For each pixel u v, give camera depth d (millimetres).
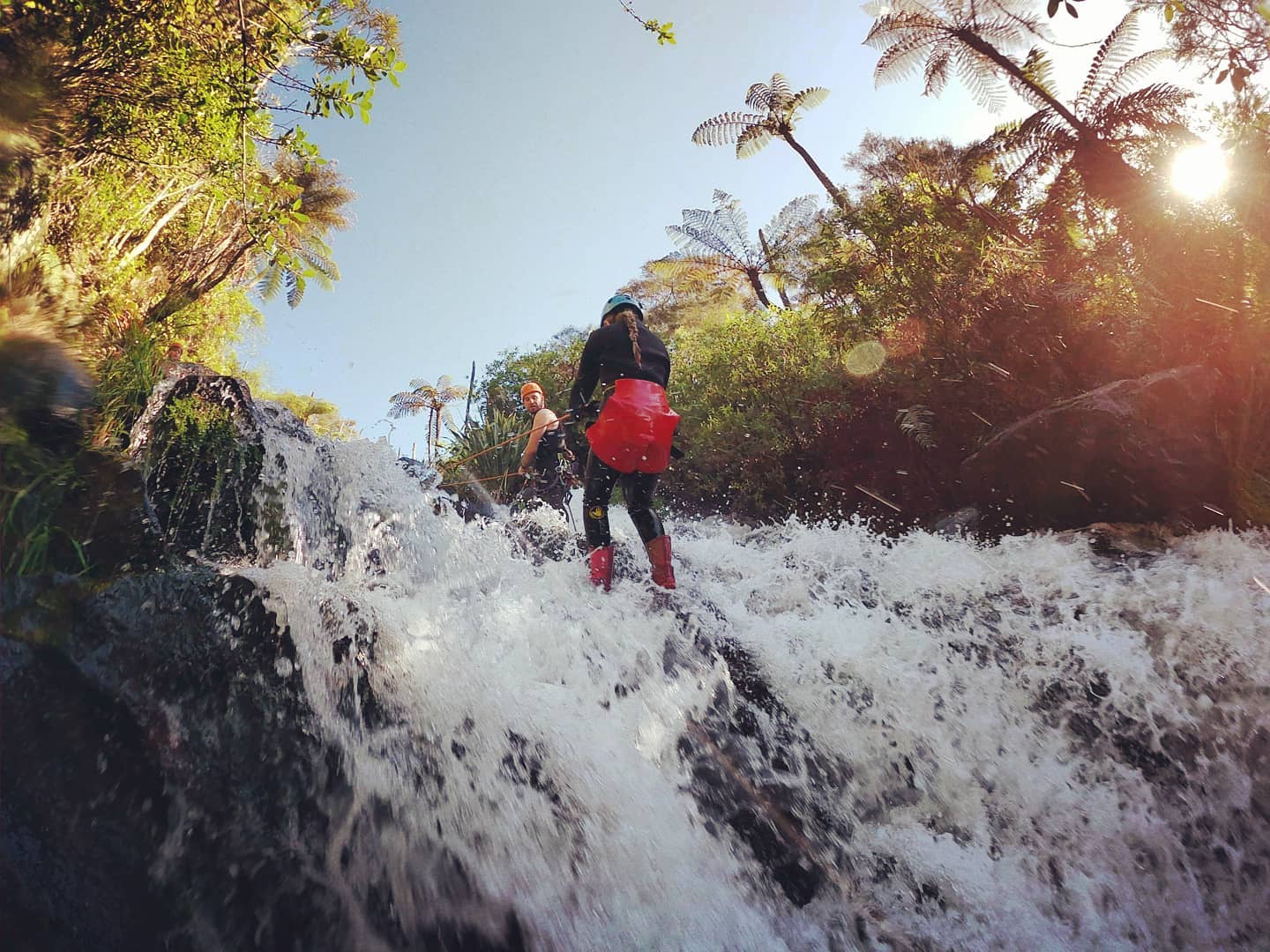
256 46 4465
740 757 2465
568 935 1871
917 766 2646
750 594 3531
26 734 1701
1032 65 11508
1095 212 7059
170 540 2316
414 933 1788
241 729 1904
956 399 6461
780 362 8375
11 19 3762
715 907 2033
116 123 4512
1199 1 4789
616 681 2539
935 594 3480
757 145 19484
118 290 4359
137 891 1681
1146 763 2756
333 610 2238
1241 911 2479
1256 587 3361
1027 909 2311
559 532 4309
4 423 2205
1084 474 4832
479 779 2057
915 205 6965
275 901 1746
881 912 2209
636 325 3285
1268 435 4637
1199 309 5621
